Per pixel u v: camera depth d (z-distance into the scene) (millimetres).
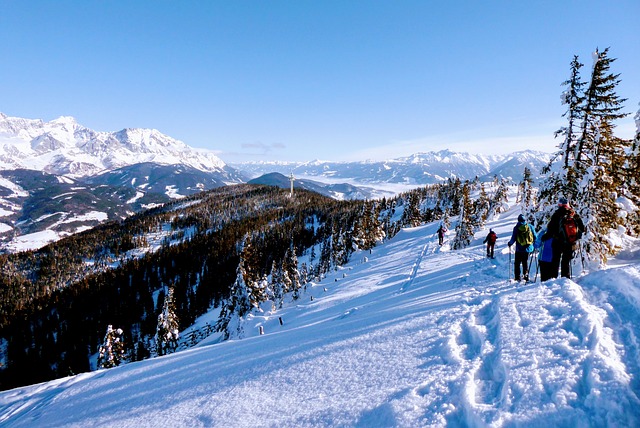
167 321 40062
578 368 3988
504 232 33781
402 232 68000
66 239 190750
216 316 73188
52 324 88812
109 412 7199
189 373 8242
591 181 14680
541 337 4844
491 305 6820
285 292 51031
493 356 4816
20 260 163375
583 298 5828
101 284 103562
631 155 16234
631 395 3393
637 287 5469
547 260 7973
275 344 8930
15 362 75438
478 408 3736
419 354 5500
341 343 7012
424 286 16812
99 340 81188
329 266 65688
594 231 13852
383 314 9367
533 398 3691
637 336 4363
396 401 4277
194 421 5410
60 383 12523
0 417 10734
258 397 5598
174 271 109875
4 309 114562
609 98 15898
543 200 18578
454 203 77812
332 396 4949
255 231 142875
